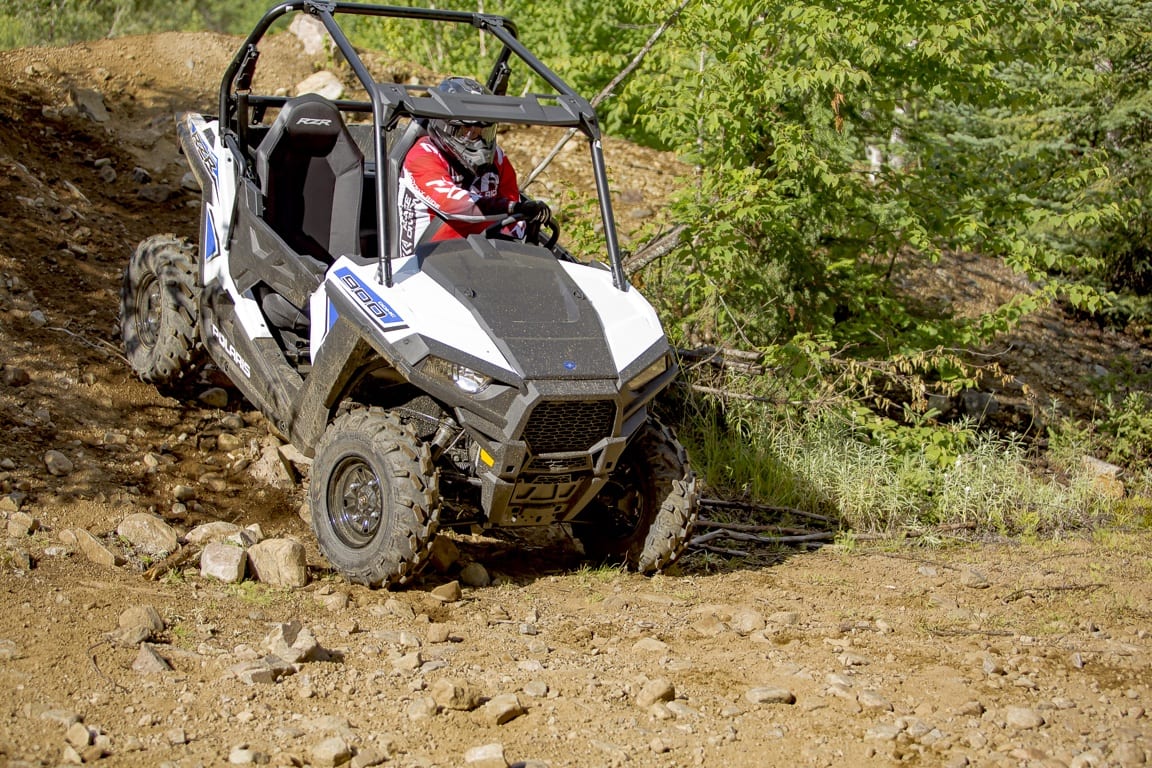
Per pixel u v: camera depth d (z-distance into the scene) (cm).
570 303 617
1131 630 632
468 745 433
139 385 790
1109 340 1438
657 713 468
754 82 932
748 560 747
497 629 564
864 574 728
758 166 1012
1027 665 561
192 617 534
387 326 579
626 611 610
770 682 516
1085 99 1323
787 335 1033
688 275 941
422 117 613
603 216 652
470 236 640
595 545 698
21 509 632
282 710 450
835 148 1002
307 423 645
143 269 786
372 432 588
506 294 604
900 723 473
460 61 1600
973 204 1022
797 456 891
